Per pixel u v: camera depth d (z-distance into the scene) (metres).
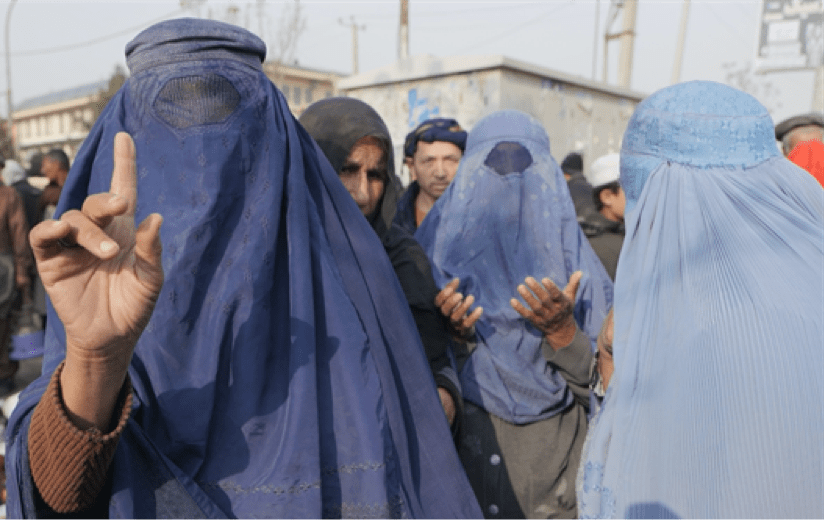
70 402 0.89
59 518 0.97
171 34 1.21
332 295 1.24
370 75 8.01
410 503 1.27
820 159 2.26
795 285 1.05
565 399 2.03
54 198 5.46
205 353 1.14
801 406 1.00
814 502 0.99
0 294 4.78
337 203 1.40
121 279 0.89
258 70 1.28
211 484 1.12
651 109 1.22
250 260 1.17
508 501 1.96
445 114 7.46
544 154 2.24
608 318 1.47
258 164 1.22
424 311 1.79
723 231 1.11
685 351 1.08
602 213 3.58
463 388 2.01
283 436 1.13
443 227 2.28
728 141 1.16
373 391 1.22
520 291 1.85
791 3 7.17
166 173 1.18
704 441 1.04
